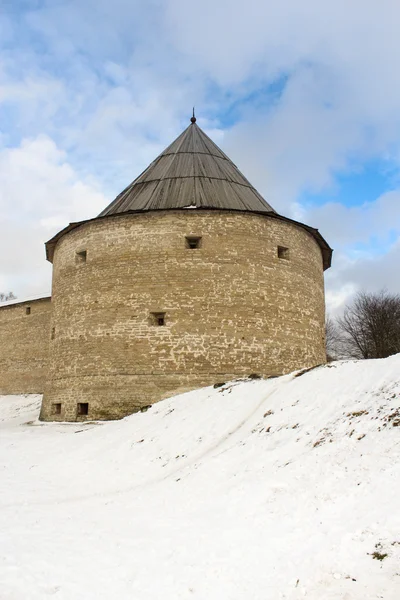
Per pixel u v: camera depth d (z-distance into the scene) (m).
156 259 17.30
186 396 14.47
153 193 18.84
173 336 16.66
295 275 18.45
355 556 5.18
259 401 11.77
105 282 17.72
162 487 9.00
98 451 12.52
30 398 26.47
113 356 17.02
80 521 7.61
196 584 5.34
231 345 16.70
